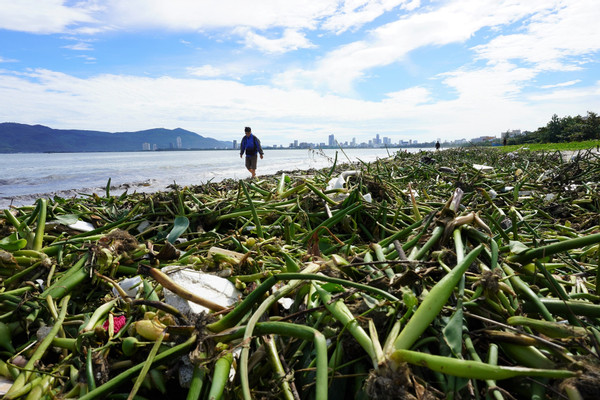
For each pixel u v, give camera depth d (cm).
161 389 150
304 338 130
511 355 127
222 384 124
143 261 267
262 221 401
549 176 682
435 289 119
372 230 357
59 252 270
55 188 1360
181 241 351
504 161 1246
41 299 205
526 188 614
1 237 313
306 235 324
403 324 136
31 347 184
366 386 114
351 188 453
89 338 174
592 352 115
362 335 125
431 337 129
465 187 577
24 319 195
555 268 219
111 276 237
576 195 512
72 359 169
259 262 258
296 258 279
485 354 133
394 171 829
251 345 163
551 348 119
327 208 355
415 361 106
